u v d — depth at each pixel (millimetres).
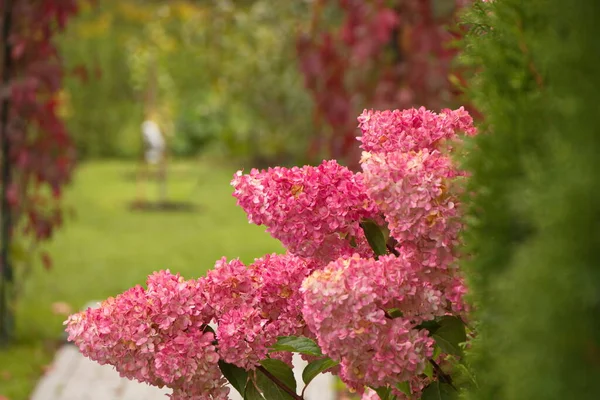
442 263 1916
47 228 7250
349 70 8016
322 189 2068
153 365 2127
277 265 2279
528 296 1134
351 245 2162
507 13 1547
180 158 26109
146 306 2104
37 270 10688
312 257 2145
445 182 1875
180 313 2107
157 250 12352
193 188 19453
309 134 19047
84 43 24156
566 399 1121
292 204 2059
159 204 16812
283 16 15750
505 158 1449
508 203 1399
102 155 26453
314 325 1875
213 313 2209
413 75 7316
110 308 2113
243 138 22969
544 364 1134
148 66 17828
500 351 1416
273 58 17328
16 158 7105
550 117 1272
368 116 2219
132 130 26188
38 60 7070
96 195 18297
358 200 2062
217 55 17734
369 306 1857
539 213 1135
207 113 25469
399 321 1919
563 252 1099
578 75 1131
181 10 15656
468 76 2127
